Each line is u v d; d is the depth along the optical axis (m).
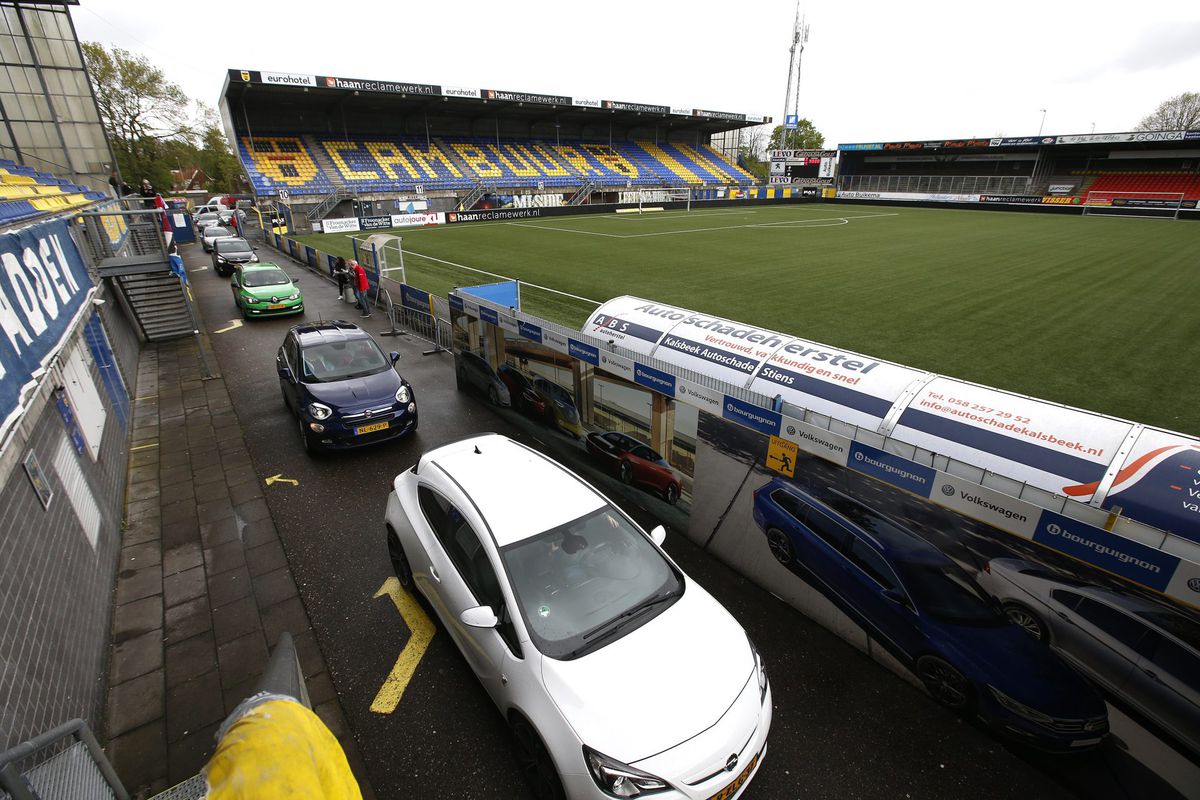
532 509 4.61
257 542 6.47
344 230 37.22
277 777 1.85
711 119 64.94
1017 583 3.87
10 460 3.89
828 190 67.25
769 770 4.00
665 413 6.31
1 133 21.53
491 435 6.05
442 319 13.33
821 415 5.09
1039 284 21.64
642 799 3.19
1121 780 3.66
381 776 3.93
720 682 3.74
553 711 3.48
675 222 45.53
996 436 4.87
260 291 16.33
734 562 5.95
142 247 22.02
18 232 5.86
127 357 11.23
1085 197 52.62
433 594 4.86
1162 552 3.24
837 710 4.46
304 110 51.00
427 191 49.12
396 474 7.97
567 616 3.99
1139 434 4.45
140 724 4.23
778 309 18.08
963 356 13.71
